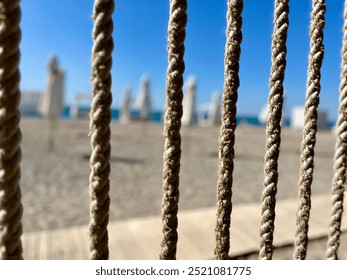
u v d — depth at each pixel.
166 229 0.83
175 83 0.79
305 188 0.99
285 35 0.89
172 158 0.81
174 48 0.79
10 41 0.61
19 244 0.66
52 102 8.91
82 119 27.19
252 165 8.45
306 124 0.98
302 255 1.01
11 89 0.62
